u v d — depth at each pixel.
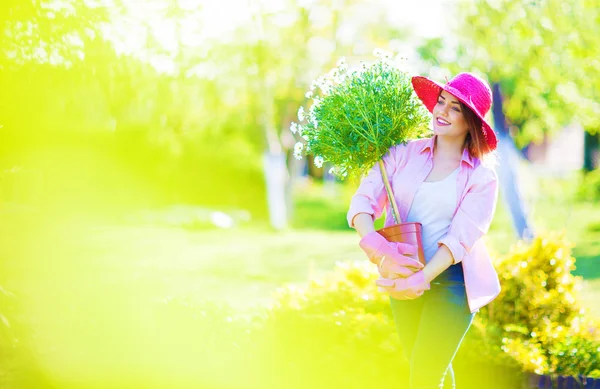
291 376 4.48
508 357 4.81
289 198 22.91
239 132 22.80
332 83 3.67
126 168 22.30
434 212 3.34
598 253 15.30
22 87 5.46
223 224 21.06
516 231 13.36
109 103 6.36
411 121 3.57
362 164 3.57
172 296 5.12
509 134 13.08
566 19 11.27
